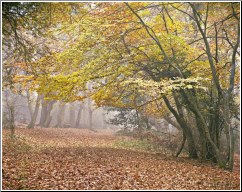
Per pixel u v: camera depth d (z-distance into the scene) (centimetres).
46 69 1394
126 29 1445
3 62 1450
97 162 1332
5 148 1495
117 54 1380
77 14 1350
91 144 2338
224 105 1483
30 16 1058
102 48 1309
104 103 1661
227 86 1691
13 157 1283
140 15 1495
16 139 1831
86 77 1306
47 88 1346
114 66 1362
